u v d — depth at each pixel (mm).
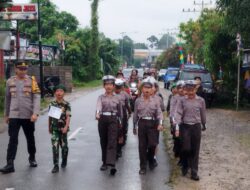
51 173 10797
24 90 10969
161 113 10844
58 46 54031
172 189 9531
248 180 10383
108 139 10844
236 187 9797
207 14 49750
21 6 34562
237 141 15617
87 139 15898
